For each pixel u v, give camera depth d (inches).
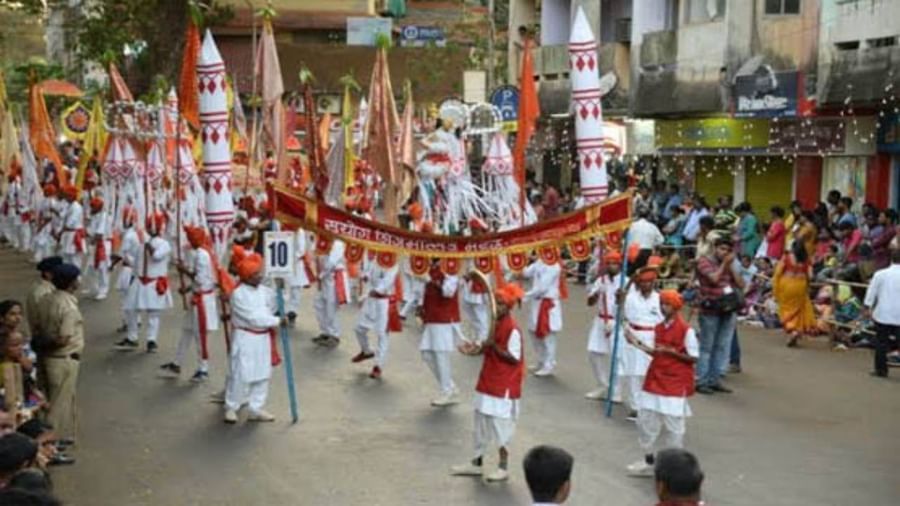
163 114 808.9
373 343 713.6
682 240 971.3
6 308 382.9
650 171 1344.7
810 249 764.0
